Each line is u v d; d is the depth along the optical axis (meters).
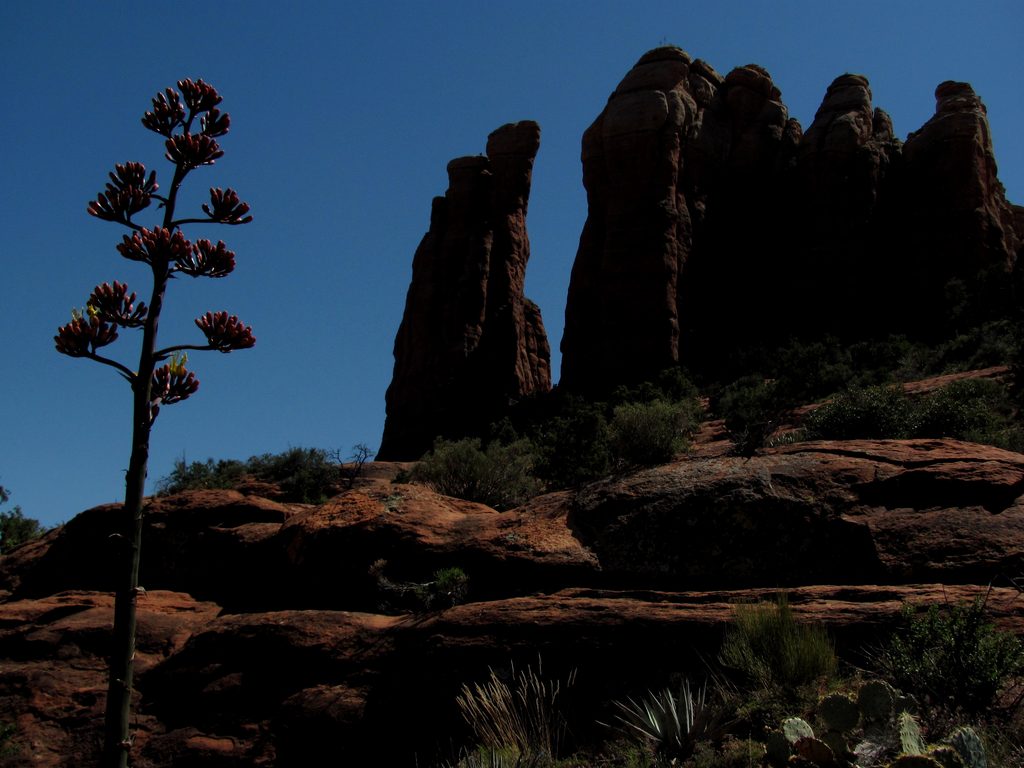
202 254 6.02
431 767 10.67
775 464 13.16
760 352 49.75
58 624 15.35
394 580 13.75
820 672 8.94
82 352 5.64
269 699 12.23
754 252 61.59
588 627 11.17
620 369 54.69
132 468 5.69
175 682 13.09
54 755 12.61
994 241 58.22
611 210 59.06
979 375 27.38
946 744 6.38
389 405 65.25
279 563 15.87
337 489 27.95
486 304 64.81
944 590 10.20
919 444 13.36
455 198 68.56
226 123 6.56
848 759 6.60
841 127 61.84
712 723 8.36
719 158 63.88
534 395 60.28
